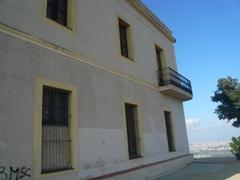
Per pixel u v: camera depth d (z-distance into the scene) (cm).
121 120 1009
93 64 916
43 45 728
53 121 723
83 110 819
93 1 1005
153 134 1245
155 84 1395
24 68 657
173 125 1509
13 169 578
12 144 588
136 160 1048
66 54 802
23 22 687
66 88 772
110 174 866
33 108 653
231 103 2089
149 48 1427
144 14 1435
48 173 654
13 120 601
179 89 1491
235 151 1758
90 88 874
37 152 634
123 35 1241
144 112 1207
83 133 797
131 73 1168
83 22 918
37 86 678
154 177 1141
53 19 821
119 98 1030
